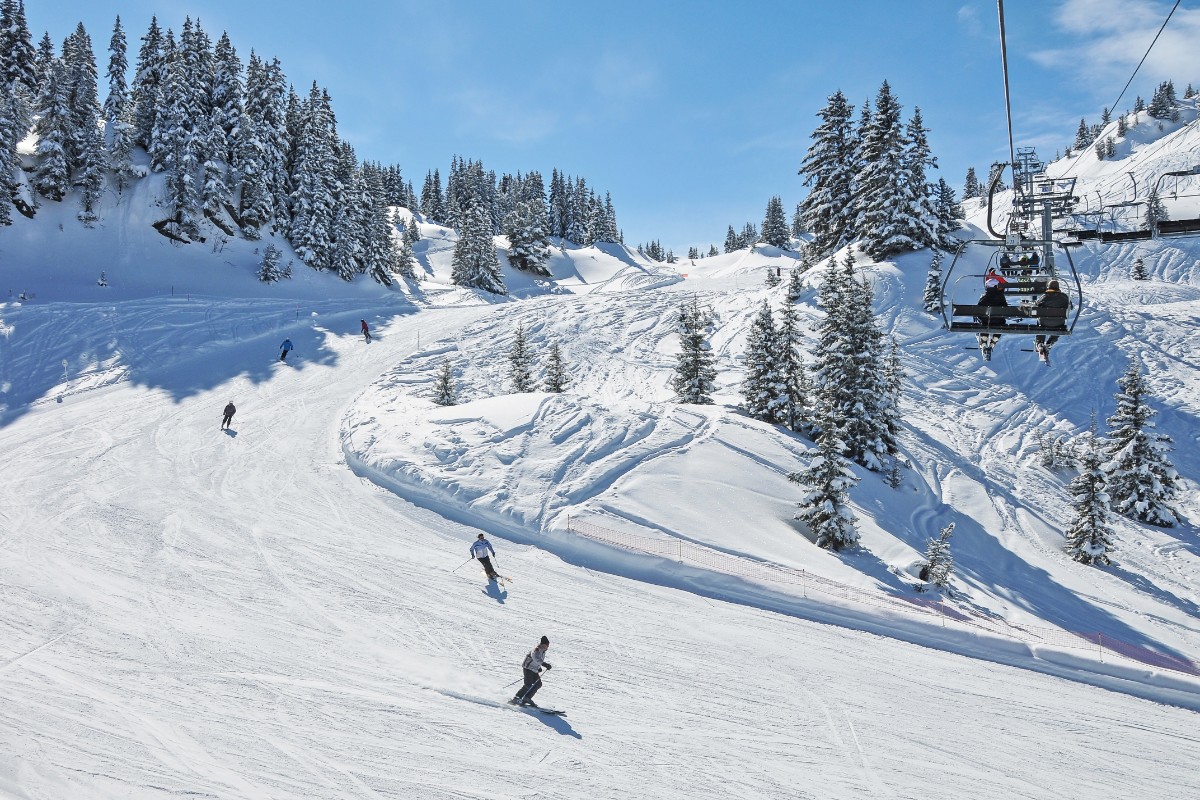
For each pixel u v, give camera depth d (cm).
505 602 1471
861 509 2303
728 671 1301
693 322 3092
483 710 1089
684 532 1852
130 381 3061
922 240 5034
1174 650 1831
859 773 1041
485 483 1952
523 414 2350
